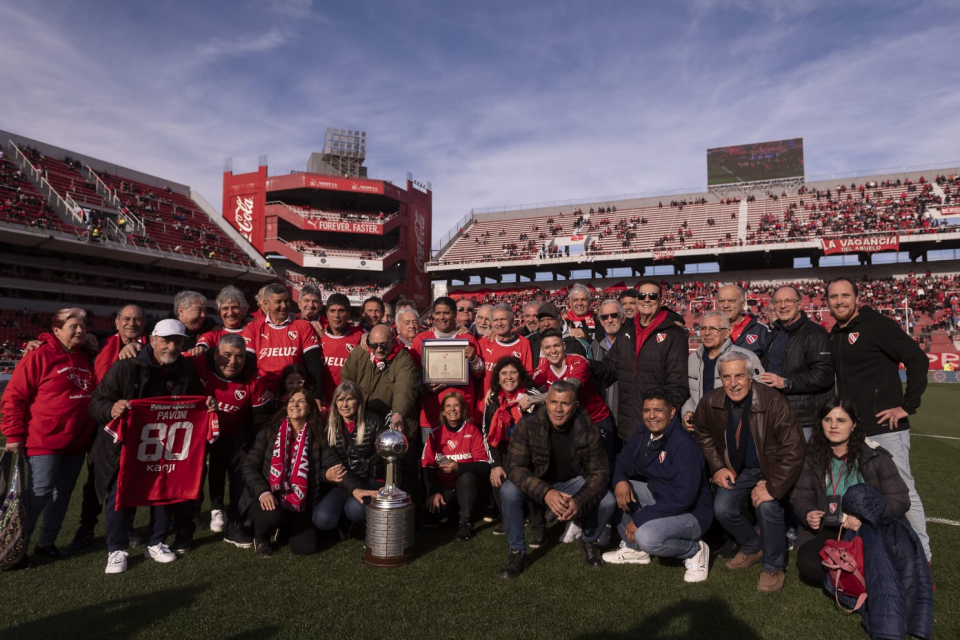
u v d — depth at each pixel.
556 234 42.44
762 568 3.63
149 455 3.96
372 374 5.03
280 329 5.16
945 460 7.84
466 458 4.88
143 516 5.30
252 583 3.62
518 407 4.55
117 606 3.27
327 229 38.69
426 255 43.69
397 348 5.09
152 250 29.80
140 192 35.66
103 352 4.68
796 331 4.43
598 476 3.97
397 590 3.50
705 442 4.10
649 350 4.86
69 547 4.32
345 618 3.11
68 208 29.34
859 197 36.09
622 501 4.00
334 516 4.26
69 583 3.62
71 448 4.19
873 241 30.72
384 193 40.09
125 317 4.62
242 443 4.66
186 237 34.56
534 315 5.79
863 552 3.14
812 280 35.06
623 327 5.17
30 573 3.81
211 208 39.41
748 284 36.28
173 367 4.19
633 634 2.95
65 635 2.93
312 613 3.17
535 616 3.14
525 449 4.04
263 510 4.06
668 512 3.80
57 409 4.08
